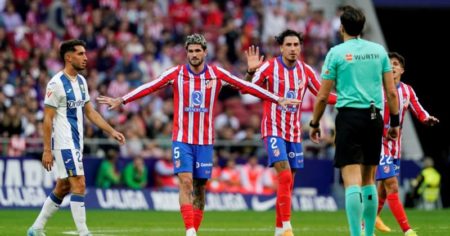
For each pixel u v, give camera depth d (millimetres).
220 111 79000
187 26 84438
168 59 80938
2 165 61906
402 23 99625
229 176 66938
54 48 77438
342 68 30719
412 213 62312
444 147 101250
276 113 37906
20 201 61781
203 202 36500
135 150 67875
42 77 72250
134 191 64688
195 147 35656
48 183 62875
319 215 59875
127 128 68750
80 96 35312
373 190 31641
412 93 41750
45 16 80688
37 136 66250
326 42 89062
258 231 44375
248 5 89500
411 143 86250
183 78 35594
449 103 101875
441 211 65312
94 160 65062
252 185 67500
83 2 82812
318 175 69812
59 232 41906
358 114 30469
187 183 35000
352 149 30500
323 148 73000
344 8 31375
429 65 102000
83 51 35219
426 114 41719
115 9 82812
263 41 87750
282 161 37562
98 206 63656
